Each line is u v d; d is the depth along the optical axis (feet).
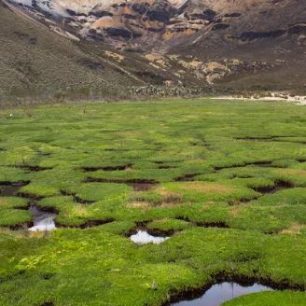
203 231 120.88
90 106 534.78
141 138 294.87
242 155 231.71
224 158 224.74
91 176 198.49
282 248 108.06
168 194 161.89
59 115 427.74
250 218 131.85
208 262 103.30
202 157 231.30
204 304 89.81
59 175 200.75
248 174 192.03
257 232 119.85
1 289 93.86
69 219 141.38
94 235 121.19
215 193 161.79
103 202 155.12
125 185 179.93
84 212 145.69
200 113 447.42
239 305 85.20
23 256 108.37
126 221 135.74
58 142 283.18
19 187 189.26
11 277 99.60
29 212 151.94
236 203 153.69
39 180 194.29
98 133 316.19
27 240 117.60
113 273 98.17
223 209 140.56
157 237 126.41
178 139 287.69
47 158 237.66
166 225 130.52
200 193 162.20
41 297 89.45
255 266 101.35
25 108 489.67
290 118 395.14
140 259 106.11
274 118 395.55
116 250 110.63
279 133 308.19
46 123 369.30
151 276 96.63
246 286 96.32
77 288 92.07
